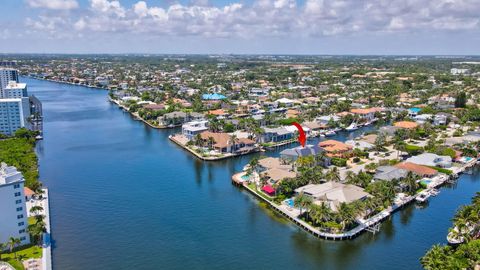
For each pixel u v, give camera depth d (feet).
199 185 558.97
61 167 637.71
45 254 361.51
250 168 578.66
